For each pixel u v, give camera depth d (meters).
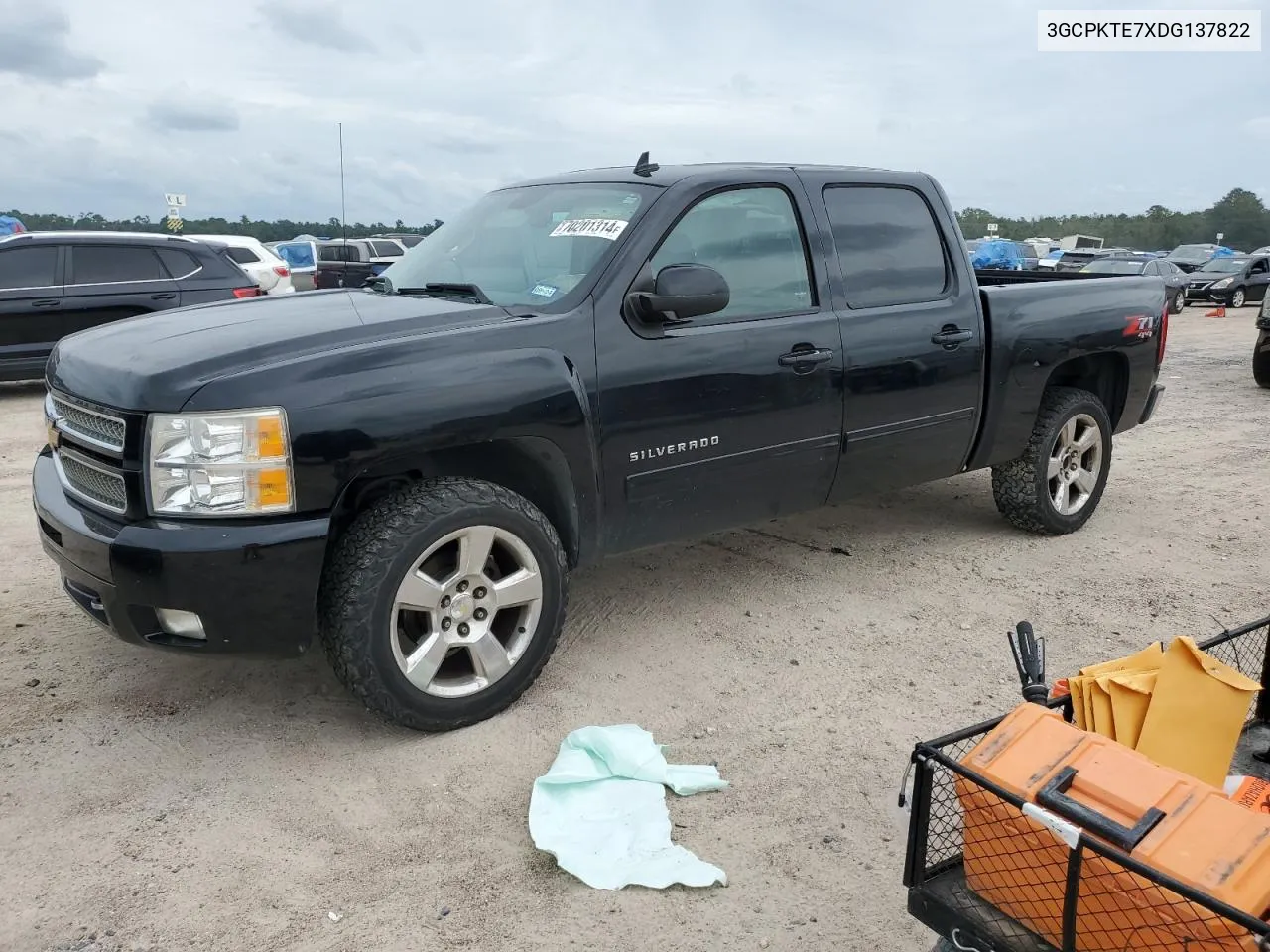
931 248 4.78
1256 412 9.91
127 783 3.08
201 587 2.91
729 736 3.40
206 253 10.98
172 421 2.93
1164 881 1.51
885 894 2.62
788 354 4.09
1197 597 4.71
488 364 3.29
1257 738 2.50
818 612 4.48
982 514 6.02
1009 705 3.64
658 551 5.26
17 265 9.94
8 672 3.80
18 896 2.57
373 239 21.39
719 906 2.56
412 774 3.14
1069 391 5.43
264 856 2.74
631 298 3.68
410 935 2.45
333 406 3.01
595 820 2.88
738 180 4.10
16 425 8.75
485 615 3.38
